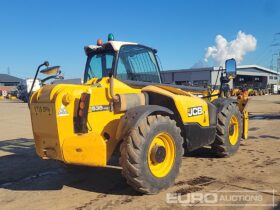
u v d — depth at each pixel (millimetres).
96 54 6301
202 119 6449
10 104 35594
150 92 5898
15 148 9727
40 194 5660
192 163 7133
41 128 5262
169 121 5418
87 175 6562
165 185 5379
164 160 5418
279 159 7355
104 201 5180
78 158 5062
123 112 5559
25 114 21609
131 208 4852
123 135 5109
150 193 5254
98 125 5289
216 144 7414
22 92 41938
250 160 7309
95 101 5254
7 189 6008
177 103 5953
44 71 5719
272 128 12023
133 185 5148
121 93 5559
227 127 7363
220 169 6652
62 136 5059
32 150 9352
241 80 64188
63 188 5891
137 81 6082
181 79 51750
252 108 22328
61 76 5824
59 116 5016
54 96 5035
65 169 6711
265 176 6141
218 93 7996
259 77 68688
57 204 5164
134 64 6230
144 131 5070
